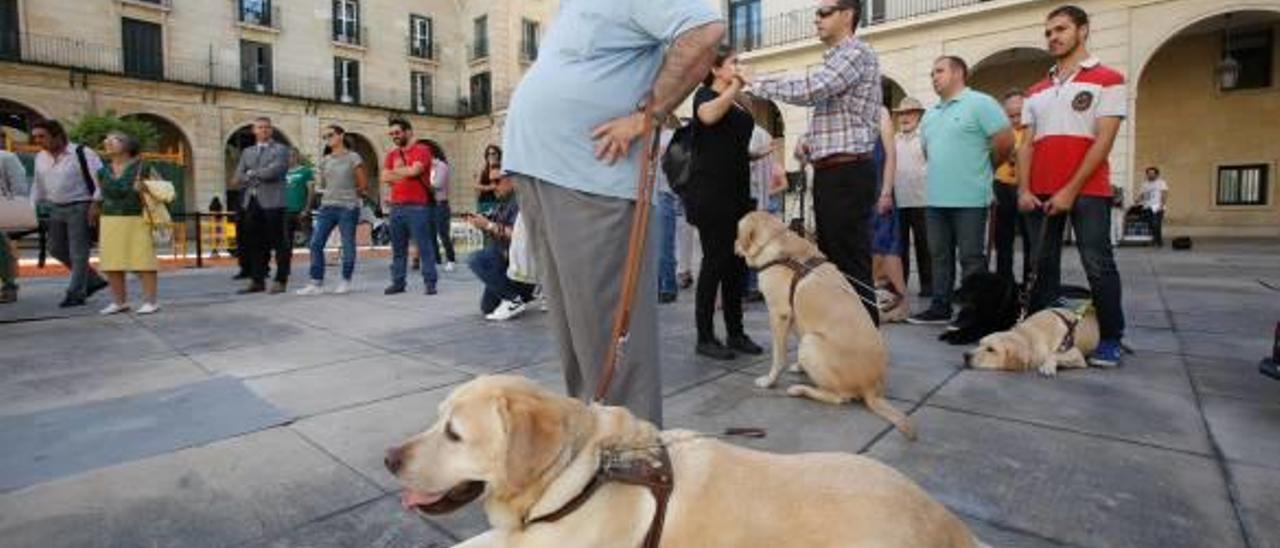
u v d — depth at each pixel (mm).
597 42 2250
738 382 3943
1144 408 3338
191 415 3387
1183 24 16531
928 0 20469
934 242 5801
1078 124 4324
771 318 3805
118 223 6395
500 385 1719
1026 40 18594
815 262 3664
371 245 17984
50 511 2375
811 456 1732
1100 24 17422
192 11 30141
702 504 1612
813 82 4113
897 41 20672
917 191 6910
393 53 36531
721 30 2188
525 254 5633
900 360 4422
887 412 3117
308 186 10359
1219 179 20719
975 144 5258
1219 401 3426
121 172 6410
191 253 15219
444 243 11023
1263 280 8367
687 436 1794
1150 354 4473
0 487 2561
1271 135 19812
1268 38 19672
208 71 30594
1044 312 4242
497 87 36594
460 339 5234
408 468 1669
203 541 2182
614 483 1654
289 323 5984
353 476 2664
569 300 2367
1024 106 4738
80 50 27375
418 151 7848
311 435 3109
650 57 2365
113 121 24250
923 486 2512
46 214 10250
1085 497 2400
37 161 7117
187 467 2748
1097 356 4191
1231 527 2180
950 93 5449
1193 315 5934
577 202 2273
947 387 3781
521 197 2439
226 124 30812
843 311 3438
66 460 2814
